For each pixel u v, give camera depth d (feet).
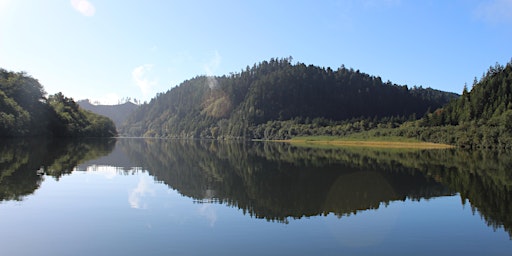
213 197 87.61
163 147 328.29
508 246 55.36
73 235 55.72
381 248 53.62
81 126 460.96
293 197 90.33
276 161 188.03
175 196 86.89
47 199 78.89
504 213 75.92
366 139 476.13
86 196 83.35
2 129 286.46
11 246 50.65
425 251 52.75
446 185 112.06
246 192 95.76
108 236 55.67
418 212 76.38
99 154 202.80
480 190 103.30
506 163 183.32
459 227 65.26
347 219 69.72
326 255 50.34
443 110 502.79
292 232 60.34
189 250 50.72
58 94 480.64
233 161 185.88
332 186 107.76
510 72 482.28
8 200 76.69
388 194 96.37
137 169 136.98
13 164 134.21
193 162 175.63
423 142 406.21
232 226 62.80
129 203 77.71
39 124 353.72
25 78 359.25
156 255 48.57
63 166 136.15
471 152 281.33
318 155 237.25
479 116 425.69
